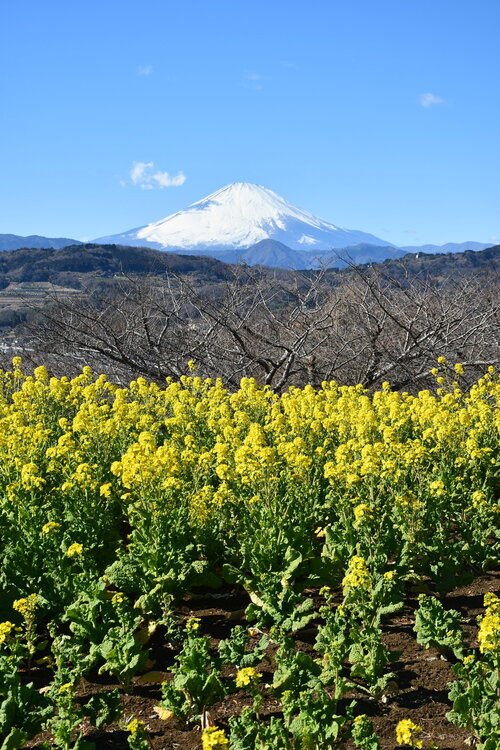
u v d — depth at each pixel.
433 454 8.86
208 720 4.72
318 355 20.52
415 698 4.98
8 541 6.77
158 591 6.07
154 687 5.22
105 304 18.83
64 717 4.35
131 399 14.85
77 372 21.14
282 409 14.05
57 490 7.58
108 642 5.24
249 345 19.69
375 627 5.45
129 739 4.09
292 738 4.39
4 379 15.91
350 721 4.66
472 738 4.46
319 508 7.77
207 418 11.68
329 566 6.61
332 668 4.98
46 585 6.00
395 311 19.80
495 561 6.99
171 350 18.69
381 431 9.83
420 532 6.97
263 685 5.16
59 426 11.55
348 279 21.41
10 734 4.22
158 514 6.68
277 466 7.88
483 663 4.61
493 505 7.38
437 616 5.43
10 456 8.19
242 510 7.38
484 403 11.43
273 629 5.10
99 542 6.97
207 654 4.83
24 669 5.50
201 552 6.88
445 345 17.80
